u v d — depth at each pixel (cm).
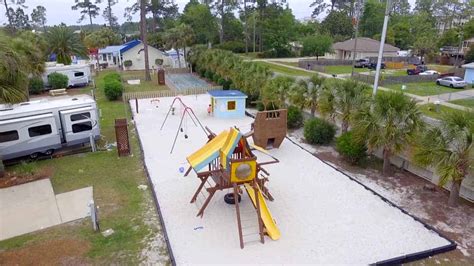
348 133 1524
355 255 873
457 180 1073
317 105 1780
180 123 2023
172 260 842
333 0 9812
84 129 1653
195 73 4431
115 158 1544
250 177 989
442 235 955
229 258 858
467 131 1026
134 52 4884
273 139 1642
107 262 848
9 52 1488
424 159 1105
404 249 900
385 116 1273
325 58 6769
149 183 1279
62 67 3266
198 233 962
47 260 855
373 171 1412
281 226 998
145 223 1017
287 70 4897
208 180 1286
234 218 1039
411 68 4709
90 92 3120
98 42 6191
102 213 1073
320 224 1011
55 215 1070
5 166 1461
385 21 1458
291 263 841
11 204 1141
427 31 6931
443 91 3331
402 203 1149
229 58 3184
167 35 4856
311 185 1266
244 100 2255
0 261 850
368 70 4925
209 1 7406
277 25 7350
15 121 1428
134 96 2784
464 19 8856
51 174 1374
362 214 1069
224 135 1175
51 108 1562
